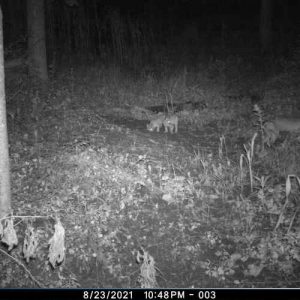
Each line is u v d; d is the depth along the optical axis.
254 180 9.39
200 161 10.20
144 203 8.47
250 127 12.70
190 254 7.39
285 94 15.27
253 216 8.09
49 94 13.65
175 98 15.56
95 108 14.24
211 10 28.42
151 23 24.59
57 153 10.12
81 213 8.12
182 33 24.56
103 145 10.77
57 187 8.84
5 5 20.98
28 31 14.73
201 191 8.84
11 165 9.67
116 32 20.25
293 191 8.79
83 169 9.38
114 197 8.59
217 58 19.88
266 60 18.98
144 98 15.62
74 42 21.22
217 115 14.20
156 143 11.45
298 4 26.55
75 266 7.30
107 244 7.56
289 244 7.36
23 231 7.78
